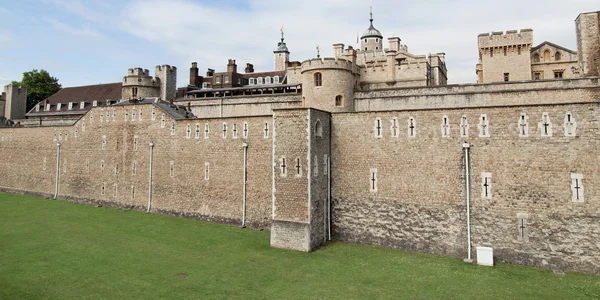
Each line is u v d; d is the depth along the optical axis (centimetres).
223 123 3581
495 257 2523
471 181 2603
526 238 2450
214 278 2261
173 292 2072
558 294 2028
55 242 2938
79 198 4612
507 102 3253
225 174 3547
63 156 4828
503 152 2528
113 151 4350
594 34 3225
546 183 2416
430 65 4350
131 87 5459
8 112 6969
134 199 4144
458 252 2623
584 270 2312
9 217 3788
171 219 3700
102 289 2106
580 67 3350
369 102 3719
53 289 2098
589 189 2314
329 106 3575
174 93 5947
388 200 2852
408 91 3694
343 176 3011
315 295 2036
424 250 2720
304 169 2786
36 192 5084
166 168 3922
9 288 2100
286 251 2742
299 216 2786
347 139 3012
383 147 2886
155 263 2503
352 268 2417
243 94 5331
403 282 2198
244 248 2806
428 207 2723
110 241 2973
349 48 4450
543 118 2438
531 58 4709
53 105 6856
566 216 2361
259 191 3356
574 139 2358
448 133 2686
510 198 2498
